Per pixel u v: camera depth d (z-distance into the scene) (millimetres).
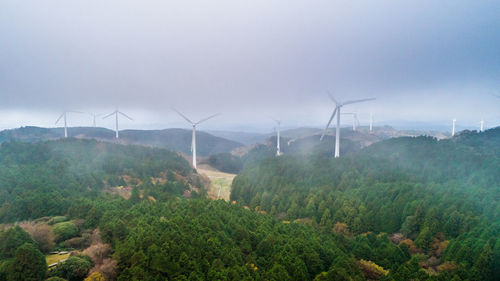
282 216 127625
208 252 58594
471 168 132625
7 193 108375
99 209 86250
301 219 116812
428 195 103375
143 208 88188
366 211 107938
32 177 128125
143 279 50062
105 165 175125
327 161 181375
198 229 67312
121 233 65688
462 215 85438
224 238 66562
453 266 65375
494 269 61500
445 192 105062
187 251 56781
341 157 189125
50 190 115125
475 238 72250
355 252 72375
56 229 73625
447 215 88500
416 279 55906
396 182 125000
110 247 63250
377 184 126875
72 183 126688
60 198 101750
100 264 56531
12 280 49156
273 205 137125
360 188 130250
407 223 93000
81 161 173375
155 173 187500
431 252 78062
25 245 51781
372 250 72500
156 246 56250
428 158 156125
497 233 71875
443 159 150500
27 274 49531
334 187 145500
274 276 53344
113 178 154125
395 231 98062
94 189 129625
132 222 74000
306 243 68625
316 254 63000
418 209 93438
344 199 119312
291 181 161750
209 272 52719
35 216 92188
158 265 52625
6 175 124688
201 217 76750
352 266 60812
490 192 96688
